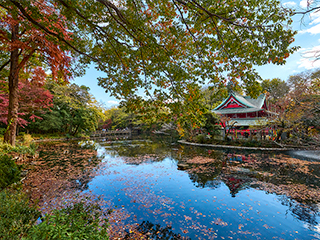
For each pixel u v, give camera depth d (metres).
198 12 2.97
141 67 4.30
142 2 3.51
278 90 27.97
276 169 10.32
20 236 2.42
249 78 3.26
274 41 2.73
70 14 3.27
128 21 3.60
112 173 9.38
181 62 3.98
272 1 2.61
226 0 2.87
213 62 3.61
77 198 6.07
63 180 7.93
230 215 5.18
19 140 18.38
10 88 11.38
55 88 27.66
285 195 6.62
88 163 11.75
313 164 11.55
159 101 4.01
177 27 3.38
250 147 18.31
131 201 6.00
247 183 7.93
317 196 6.51
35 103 16.89
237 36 3.11
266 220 4.93
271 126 19.45
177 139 29.28
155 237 4.10
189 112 3.78
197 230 4.43
